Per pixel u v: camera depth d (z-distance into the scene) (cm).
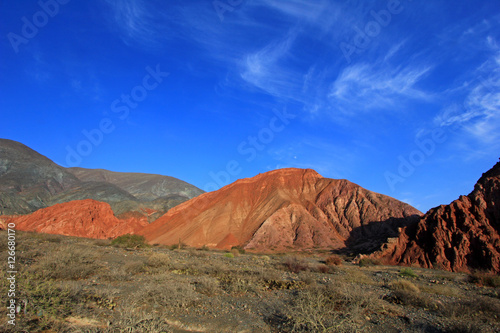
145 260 1991
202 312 959
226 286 1340
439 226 3694
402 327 836
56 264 1382
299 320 795
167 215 9075
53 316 736
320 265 2328
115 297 1055
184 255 3062
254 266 2250
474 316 966
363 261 3625
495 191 3641
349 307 933
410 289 1458
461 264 3309
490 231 3350
